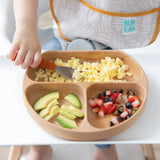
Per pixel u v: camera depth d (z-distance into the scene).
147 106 1.00
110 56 1.12
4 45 1.16
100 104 0.98
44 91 1.01
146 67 1.13
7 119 0.94
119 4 1.25
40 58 1.03
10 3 1.36
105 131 0.86
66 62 1.12
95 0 1.26
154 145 1.84
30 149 1.55
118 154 1.58
